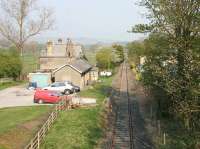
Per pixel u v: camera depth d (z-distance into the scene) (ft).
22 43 257.55
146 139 107.14
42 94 155.02
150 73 105.70
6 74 240.32
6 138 88.58
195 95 74.18
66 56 255.29
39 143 88.63
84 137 103.86
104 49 400.26
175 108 85.87
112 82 276.21
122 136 111.04
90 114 132.57
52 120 114.83
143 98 185.16
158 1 92.58
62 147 91.30
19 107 143.23
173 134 105.81
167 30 92.84
